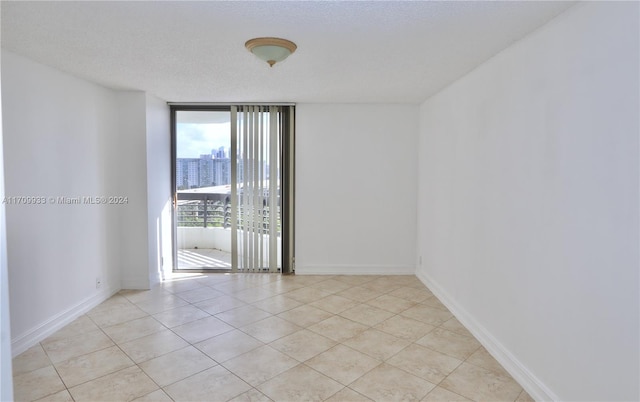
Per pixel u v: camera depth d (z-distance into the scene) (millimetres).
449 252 4000
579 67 2064
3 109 2859
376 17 2338
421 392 2510
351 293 4496
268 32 2580
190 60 3203
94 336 3295
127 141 4449
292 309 3969
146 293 4438
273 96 4660
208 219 6562
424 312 3912
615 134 1818
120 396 2436
